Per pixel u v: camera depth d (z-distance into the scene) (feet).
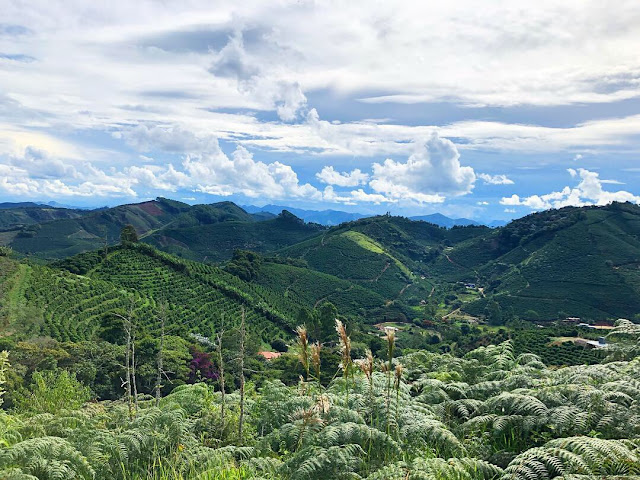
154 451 22.06
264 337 281.74
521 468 15.94
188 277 353.72
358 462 18.86
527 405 20.81
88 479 19.38
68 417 24.41
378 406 23.40
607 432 19.26
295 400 26.78
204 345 216.13
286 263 562.66
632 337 33.30
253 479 17.65
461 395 27.09
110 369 129.29
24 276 264.93
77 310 236.43
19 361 122.01
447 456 20.25
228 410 30.71
